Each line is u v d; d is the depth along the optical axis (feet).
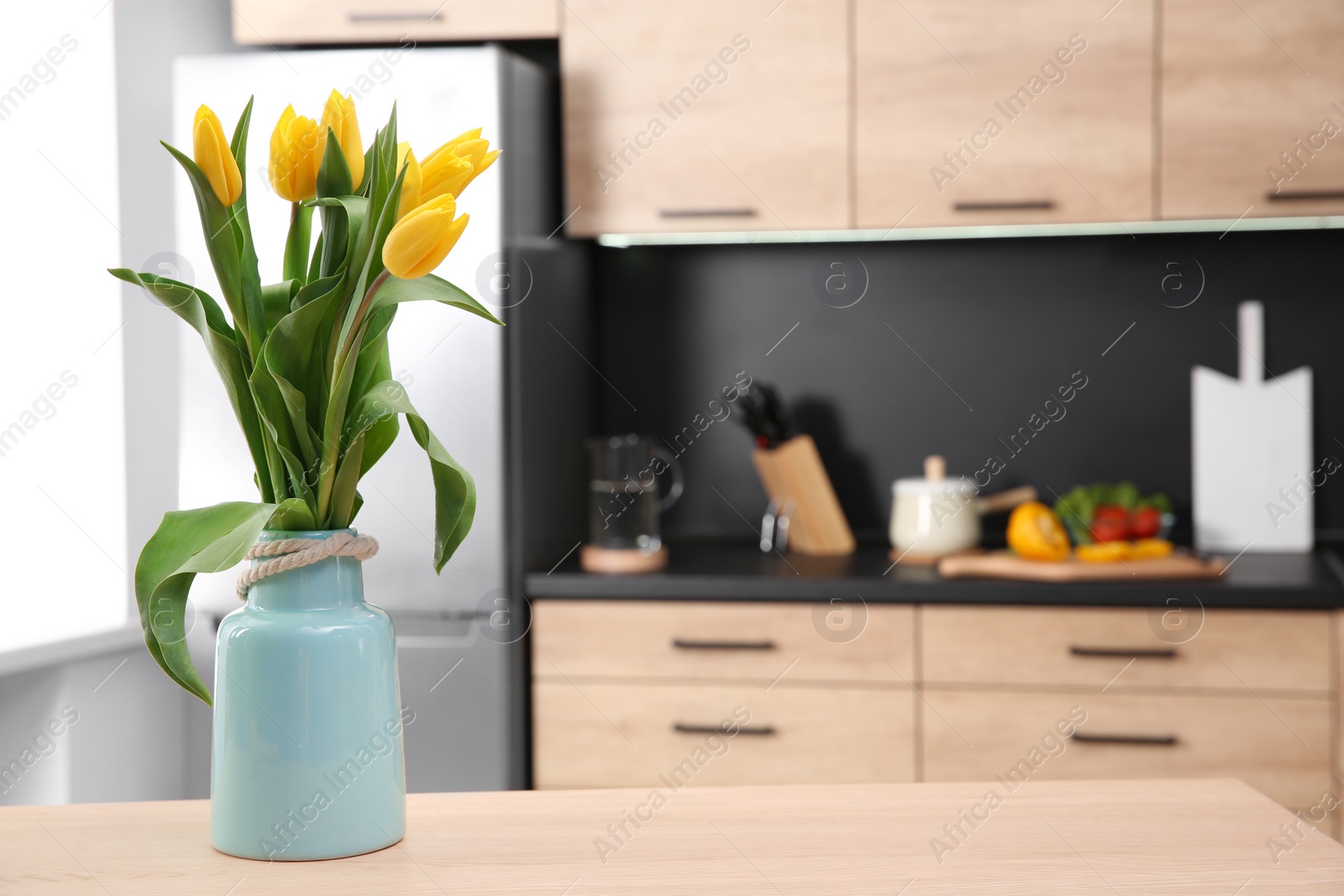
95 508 6.80
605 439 7.62
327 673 2.69
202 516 2.60
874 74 7.38
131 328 6.92
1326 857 2.75
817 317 8.66
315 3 7.48
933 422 8.55
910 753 6.79
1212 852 2.78
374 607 2.85
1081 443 8.39
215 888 2.57
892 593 6.79
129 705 6.88
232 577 6.99
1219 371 8.19
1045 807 3.13
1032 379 8.43
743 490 8.77
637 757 7.00
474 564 6.84
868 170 7.41
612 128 7.54
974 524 7.69
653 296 8.79
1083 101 7.24
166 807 3.17
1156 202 7.21
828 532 8.02
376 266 2.58
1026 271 8.42
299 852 2.71
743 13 7.45
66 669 6.47
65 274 6.68
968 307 8.50
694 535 8.82
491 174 6.77
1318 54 7.03
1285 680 6.42
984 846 2.84
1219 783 3.34
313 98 6.89
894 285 8.57
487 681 6.85
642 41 7.50
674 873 2.67
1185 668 6.52
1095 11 7.20
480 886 2.59
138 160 7.01
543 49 8.07
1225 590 6.45
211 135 2.47
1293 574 6.88
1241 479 7.99
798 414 8.70
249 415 2.72
